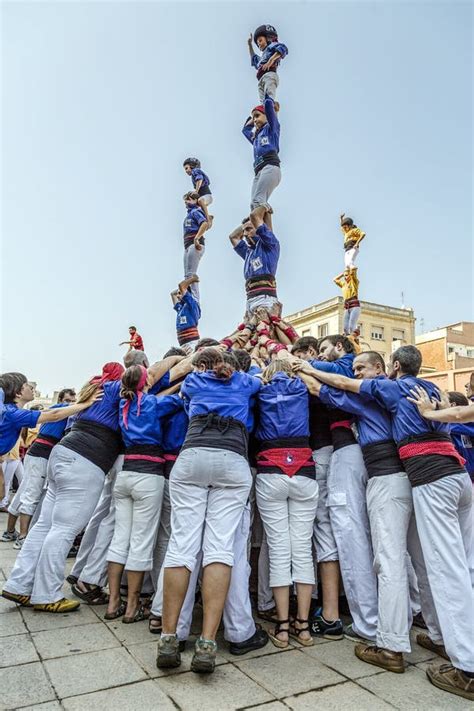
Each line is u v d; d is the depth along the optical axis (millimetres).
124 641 3078
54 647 2957
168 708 2291
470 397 4730
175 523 2939
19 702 2307
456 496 2785
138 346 7102
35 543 3773
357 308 9742
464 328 32688
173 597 2723
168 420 3729
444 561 2695
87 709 2266
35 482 5594
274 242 5996
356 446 3410
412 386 3045
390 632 2789
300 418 3373
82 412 3939
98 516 4250
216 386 3211
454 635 2564
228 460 2932
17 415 3756
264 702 2379
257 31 6566
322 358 4086
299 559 3252
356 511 3281
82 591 3895
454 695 2500
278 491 3260
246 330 5387
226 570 2779
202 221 8391
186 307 8086
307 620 3225
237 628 2953
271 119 6266
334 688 2545
